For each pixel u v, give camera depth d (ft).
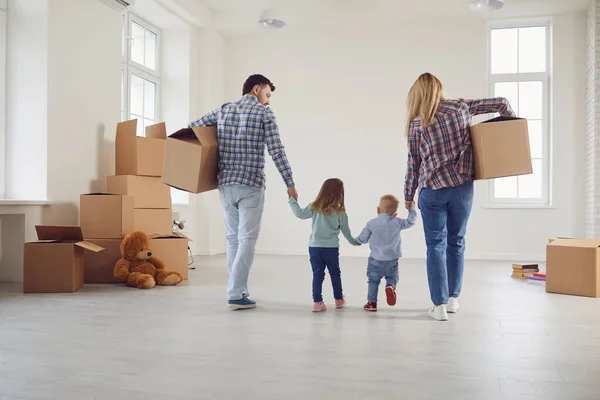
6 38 13.39
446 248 9.29
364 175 22.17
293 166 22.76
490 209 20.86
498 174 8.40
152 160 14.57
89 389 5.21
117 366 6.00
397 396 5.01
